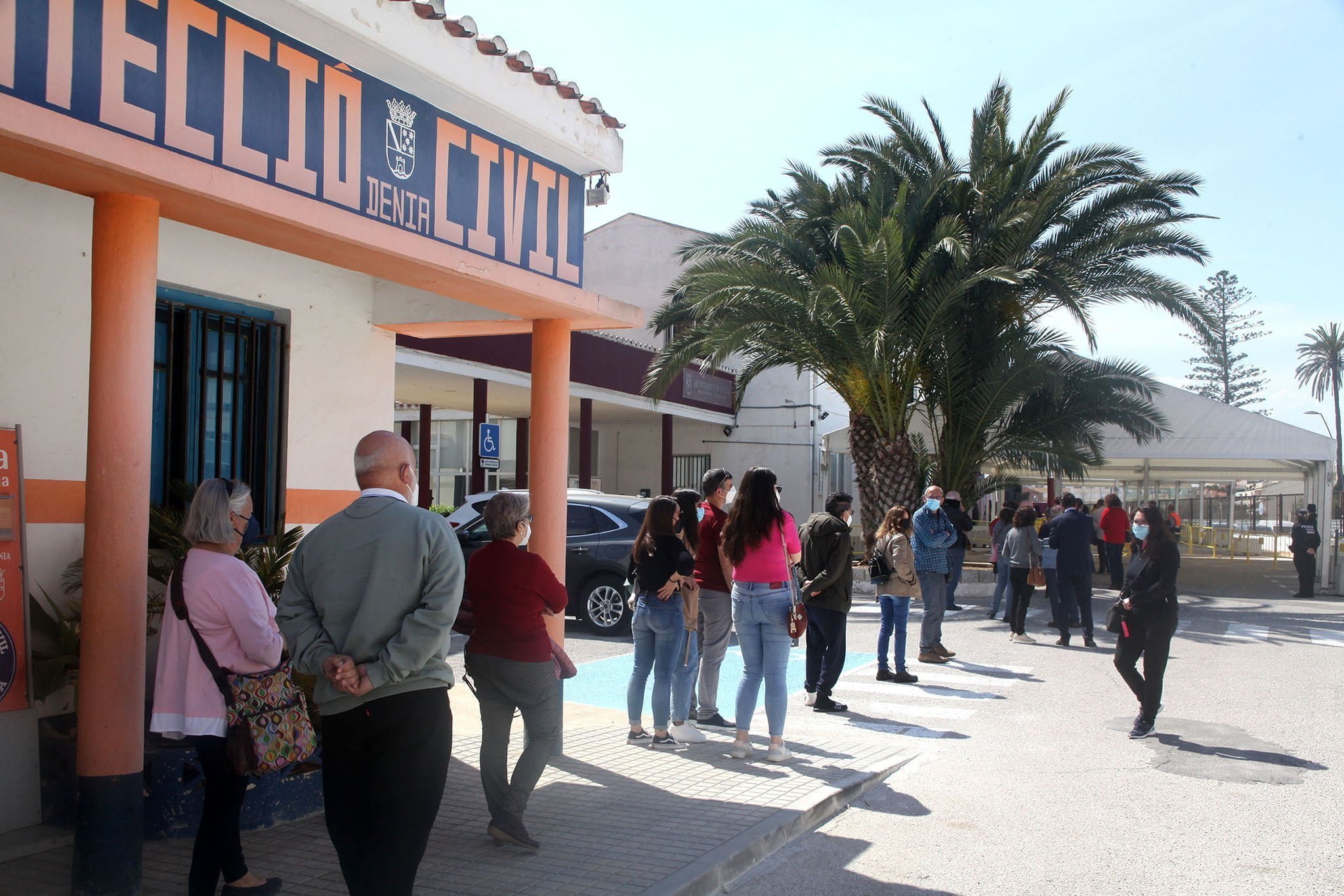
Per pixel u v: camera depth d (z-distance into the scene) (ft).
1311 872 16.14
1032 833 18.26
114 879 13.39
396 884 11.61
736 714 22.58
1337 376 208.64
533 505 22.33
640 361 75.82
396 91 18.31
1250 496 129.59
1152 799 20.26
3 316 16.42
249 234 15.69
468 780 20.39
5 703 15.99
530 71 20.81
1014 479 66.08
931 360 57.98
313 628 11.85
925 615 36.42
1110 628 25.73
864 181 60.49
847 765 22.00
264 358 21.42
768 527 22.07
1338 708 28.66
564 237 22.90
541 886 14.74
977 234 55.77
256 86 15.66
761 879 16.08
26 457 16.63
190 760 16.47
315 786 17.81
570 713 27.12
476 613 16.61
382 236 16.60
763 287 54.70
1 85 12.32
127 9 13.80
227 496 13.76
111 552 13.41
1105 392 57.57
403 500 12.25
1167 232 54.19
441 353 54.65
